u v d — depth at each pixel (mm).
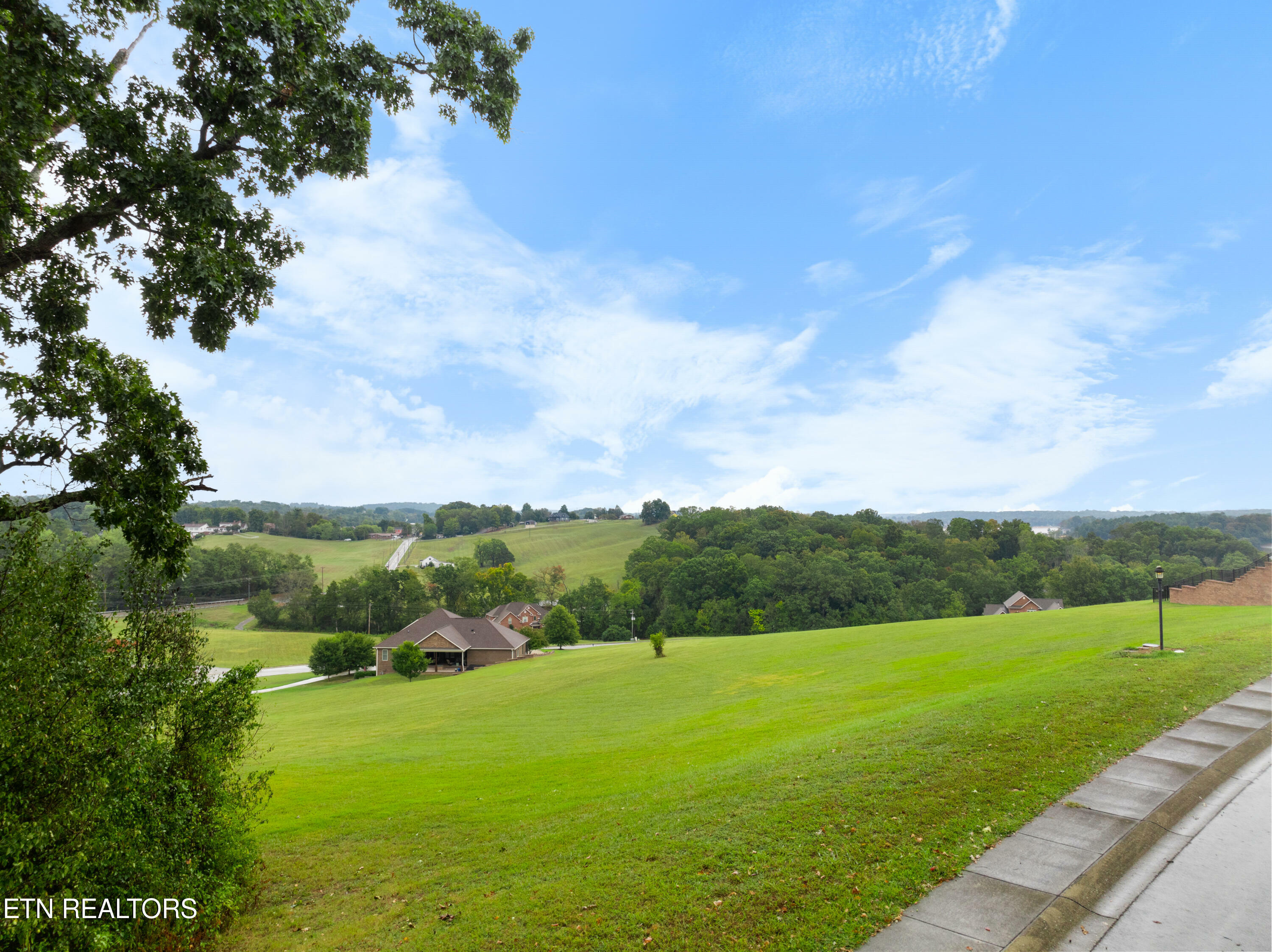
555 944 7395
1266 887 7176
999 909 7000
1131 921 6793
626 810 12016
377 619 97688
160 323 12320
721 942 6969
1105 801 9297
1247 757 10844
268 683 64000
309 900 10203
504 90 12531
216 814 9812
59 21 8789
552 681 43062
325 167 11352
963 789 10055
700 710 27531
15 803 6844
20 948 6305
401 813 14766
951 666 27422
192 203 10023
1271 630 21312
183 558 9594
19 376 8883
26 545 7898
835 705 23281
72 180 10031
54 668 7672
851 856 8406
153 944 8016
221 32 9367
